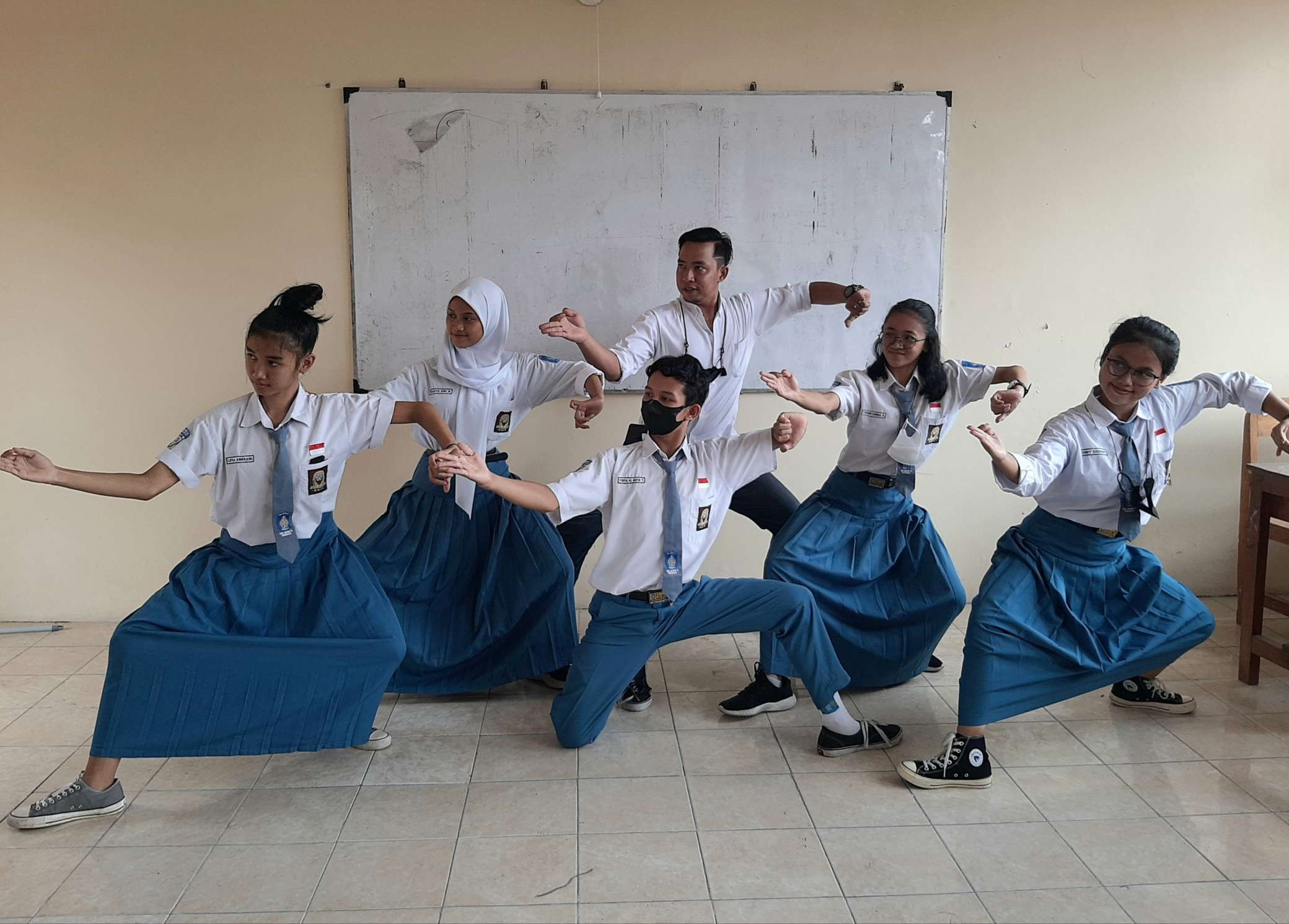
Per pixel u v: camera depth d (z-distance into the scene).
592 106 3.60
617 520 2.62
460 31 3.55
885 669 3.06
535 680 3.30
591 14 3.56
